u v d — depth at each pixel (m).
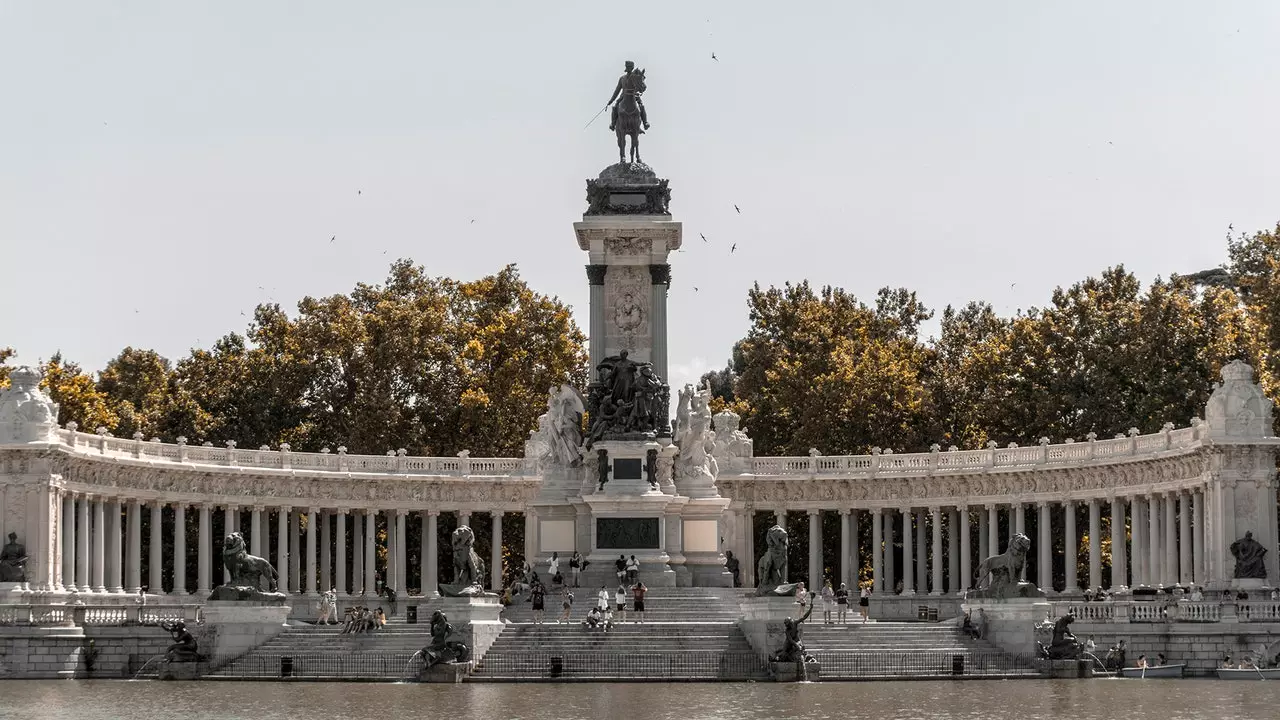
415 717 77.44
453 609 103.06
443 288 188.62
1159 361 155.62
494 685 97.31
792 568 177.88
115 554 137.50
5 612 109.50
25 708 83.44
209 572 145.12
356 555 154.00
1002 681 100.69
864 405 172.38
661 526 125.00
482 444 174.25
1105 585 167.75
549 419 132.62
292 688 95.38
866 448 172.50
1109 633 110.94
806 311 188.00
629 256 131.25
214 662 105.69
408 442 173.75
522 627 107.75
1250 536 123.56
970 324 191.25
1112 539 140.88
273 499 147.50
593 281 131.25
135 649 109.31
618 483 125.88
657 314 131.00
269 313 183.38
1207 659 108.31
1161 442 135.00
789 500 155.00
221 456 145.62
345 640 107.00
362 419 170.62
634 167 133.50
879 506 153.75
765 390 183.38
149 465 137.62
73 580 129.88
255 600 107.31
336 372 177.12
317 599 145.50
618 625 107.94
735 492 154.00
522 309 182.50
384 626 109.75
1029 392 163.12
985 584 139.38
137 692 93.19
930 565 180.50
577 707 82.19
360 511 153.62
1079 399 159.50
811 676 100.44
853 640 107.19
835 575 177.25
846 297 193.00
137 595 135.25
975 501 149.75
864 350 181.12
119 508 137.25
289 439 172.38
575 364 185.50
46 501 125.44
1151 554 137.12
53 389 156.75
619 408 127.56
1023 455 146.88
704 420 131.38
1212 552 126.00
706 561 128.38
